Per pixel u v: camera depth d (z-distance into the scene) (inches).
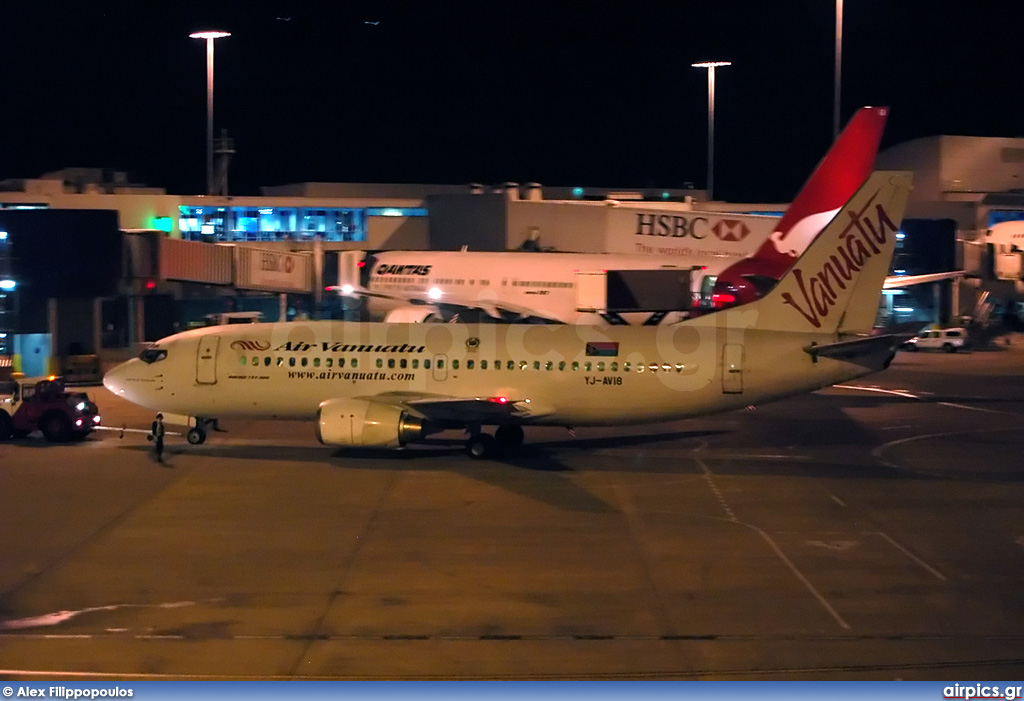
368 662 725.9
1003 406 1919.3
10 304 2197.3
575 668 717.3
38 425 1514.5
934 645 763.4
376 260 2672.2
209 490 1221.7
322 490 1223.5
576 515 1122.0
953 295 3270.2
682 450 1487.5
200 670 711.7
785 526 1085.1
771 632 786.8
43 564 940.0
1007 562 965.2
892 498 1209.4
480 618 812.0
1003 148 4284.0
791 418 1780.3
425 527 1069.1
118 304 2383.1
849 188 2070.6
